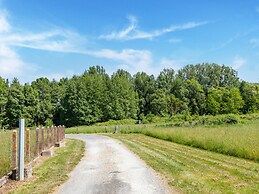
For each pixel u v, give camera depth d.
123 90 98.00
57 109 94.06
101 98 94.81
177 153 18.61
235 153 17.38
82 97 91.69
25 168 11.45
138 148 21.56
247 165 14.21
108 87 96.94
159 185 10.25
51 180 11.08
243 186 10.20
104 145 24.33
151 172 12.51
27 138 13.89
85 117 91.31
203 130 27.17
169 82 125.44
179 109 105.50
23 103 85.25
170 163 14.72
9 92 84.88
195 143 22.58
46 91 96.31
